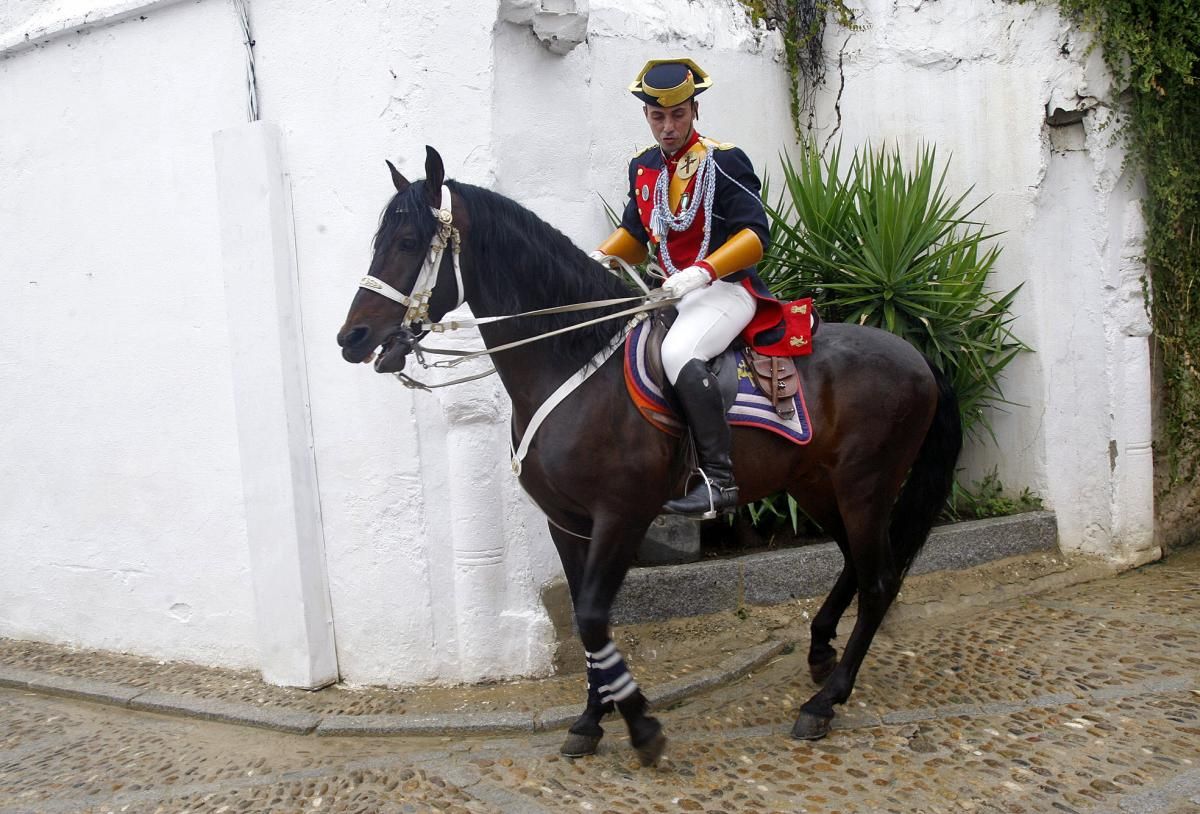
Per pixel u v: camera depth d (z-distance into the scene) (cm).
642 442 322
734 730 363
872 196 534
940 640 445
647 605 445
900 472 371
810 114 621
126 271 464
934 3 571
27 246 495
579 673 428
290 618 421
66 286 484
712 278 319
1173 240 559
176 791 337
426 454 411
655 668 420
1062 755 328
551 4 424
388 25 397
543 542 434
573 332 323
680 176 339
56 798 336
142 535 475
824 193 540
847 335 373
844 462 360
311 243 416
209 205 436
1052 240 551
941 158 580
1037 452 559
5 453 518
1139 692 374
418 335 312
